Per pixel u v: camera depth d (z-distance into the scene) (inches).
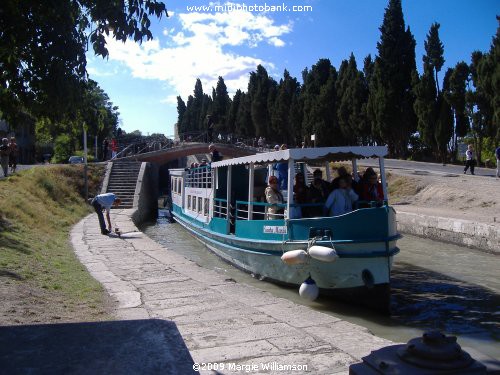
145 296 358.6
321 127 2084.2
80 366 207.2
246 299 355.9
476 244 673.6
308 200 440.1
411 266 581.6
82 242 636.7
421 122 1654.8
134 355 222.1
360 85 1945.1
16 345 231.0
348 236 382.3
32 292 328.8
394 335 337.7
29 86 209.9
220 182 643.5
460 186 964.6
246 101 2925.7
